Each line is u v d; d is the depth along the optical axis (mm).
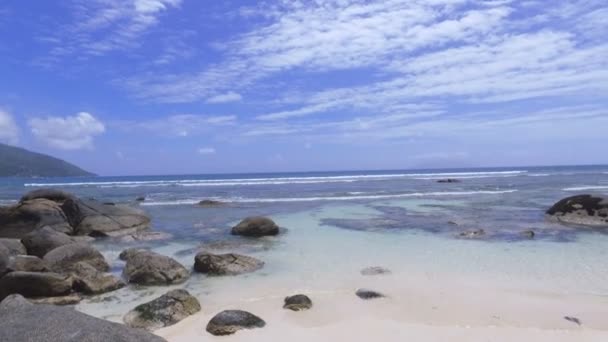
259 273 11867
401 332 7629
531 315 8461
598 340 7242
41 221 18453
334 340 7293
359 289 10164
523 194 38344
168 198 37656
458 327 7852
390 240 16719
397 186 53594
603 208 20781
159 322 8008
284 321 8211
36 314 5992
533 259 13312
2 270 10055
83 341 5285
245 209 28219
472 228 19312
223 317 7859
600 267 12273
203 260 12055
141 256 11609
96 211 19391
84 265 10836
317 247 15445
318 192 44031
